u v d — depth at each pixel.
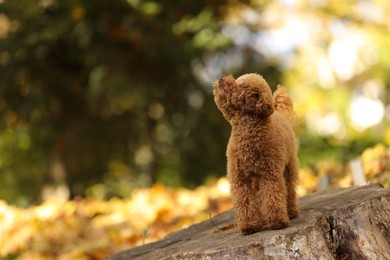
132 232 8.02
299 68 19.17
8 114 13.89
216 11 13.92
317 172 8.30
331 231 4.51
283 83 14.59
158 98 13.84
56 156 14.34
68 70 13.85
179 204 9.05
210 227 5.45
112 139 14.91
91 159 14.82
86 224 8.80
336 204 4.74
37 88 13.71
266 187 4.16
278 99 4.64
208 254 4.09
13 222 8.65
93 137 14.62
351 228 4.48
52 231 8.40
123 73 12.83
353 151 10.66
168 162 14.80
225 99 4.12
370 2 19.92
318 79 19.92
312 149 12.42
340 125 17.53
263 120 4.12
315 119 18.53
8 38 12.90
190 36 13.25
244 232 4.29
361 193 5.04
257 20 14.68
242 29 14.27
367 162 8.00
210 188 9.99
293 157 4.50
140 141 15.06
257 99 4.05
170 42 12.91
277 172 4.16
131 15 12.68
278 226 4.18
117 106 14.62
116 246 7.78
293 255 3.99
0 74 13.20
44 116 14.06
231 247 4.04
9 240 8.39
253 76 4.11
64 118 14.16
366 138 11.84
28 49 13.09
